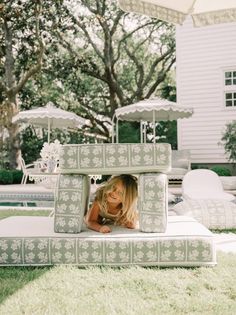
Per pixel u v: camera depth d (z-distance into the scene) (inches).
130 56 864.3
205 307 90.7
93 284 108.0
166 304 92.9
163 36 896.9
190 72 629.0
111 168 133.9
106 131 882.8
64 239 128.3
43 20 708.0
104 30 792.9
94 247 127.5
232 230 212.4
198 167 597.3
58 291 102.7
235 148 514.3
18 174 621.6
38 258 128.3
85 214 150.3
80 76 935.7
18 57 762.8
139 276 114.5
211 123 613.3
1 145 751.7
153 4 187.8
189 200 233.9
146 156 133.6
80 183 135.1
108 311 88.0
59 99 917.8
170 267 128.0
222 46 609.6
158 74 918.4
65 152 134.8
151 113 510.3
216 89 612.7
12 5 671.8
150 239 127.9
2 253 128.6
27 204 413.1
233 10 198.1
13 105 676.1
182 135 629.9
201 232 131.5
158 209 133.3
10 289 103.5
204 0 196.1
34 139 997.2
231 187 363.9
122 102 834.2
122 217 143.9
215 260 127.9
